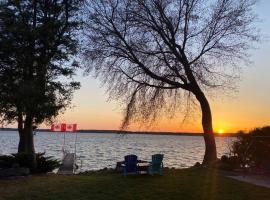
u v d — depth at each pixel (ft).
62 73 81.41
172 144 513.86
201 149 362.53
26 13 79.05
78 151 262.26
